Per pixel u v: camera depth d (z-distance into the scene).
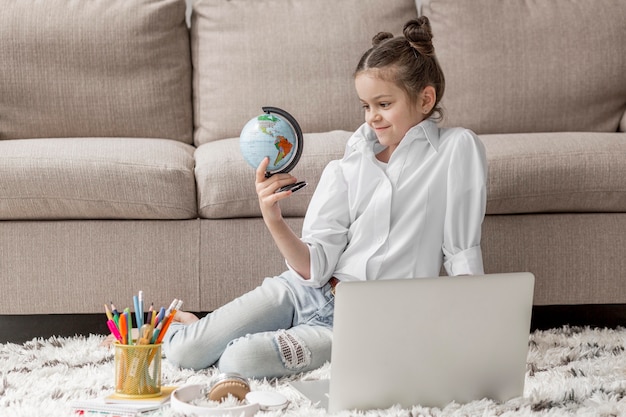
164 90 2.88
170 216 2.35
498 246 2.38
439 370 1.56
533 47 2.91
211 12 2.94
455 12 2.93
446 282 1.52
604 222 2.41
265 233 2.37
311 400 1.63
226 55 2.89
